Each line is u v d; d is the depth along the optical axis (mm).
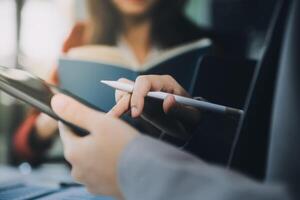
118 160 391
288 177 345
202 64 835
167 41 1860
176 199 342
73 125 448
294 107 348
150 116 610
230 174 357
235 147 425
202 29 1938
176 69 929
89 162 408
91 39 1772
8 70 530
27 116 1991
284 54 365
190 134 673
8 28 1923
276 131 357
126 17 1831
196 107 623
